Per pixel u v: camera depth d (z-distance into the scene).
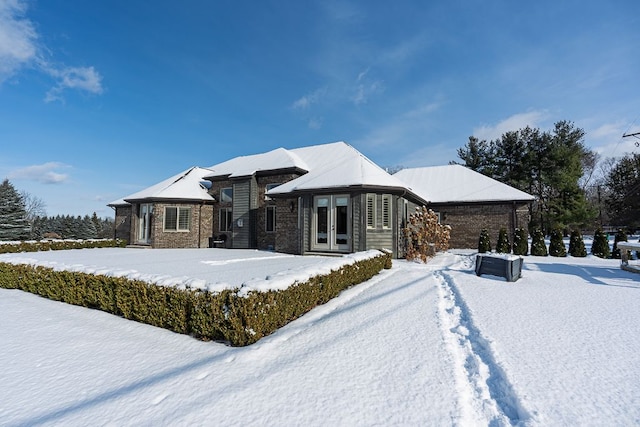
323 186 12.22
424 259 10.99
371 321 4.36
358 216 11.92
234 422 2.11
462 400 2.38
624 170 31.62
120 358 3.22
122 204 22.31
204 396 2.46
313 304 4.96
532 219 26.00
